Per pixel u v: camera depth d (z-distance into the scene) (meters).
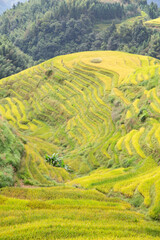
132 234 14.43
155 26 142.00
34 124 57.19
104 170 29.44
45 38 174.12
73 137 45.34
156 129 30.80
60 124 53.66
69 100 57.97
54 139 48.25
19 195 19.98
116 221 16.20
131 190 21.28
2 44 121.50
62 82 65.12
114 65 64.94
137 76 49.38
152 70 47.62
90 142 39.84
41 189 21.45
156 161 26.12
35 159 31.08
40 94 65.56
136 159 28.27
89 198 20.69
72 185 25.09
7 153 26.09
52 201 19.22
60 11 181.25
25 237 13.20
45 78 70.25
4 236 13.09
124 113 41.47
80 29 170.62
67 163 36.06
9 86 74.56
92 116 47.72
